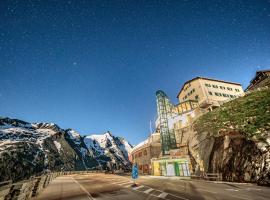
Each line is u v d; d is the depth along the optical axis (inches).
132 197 399.9
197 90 2322.8
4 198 273.0
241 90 2433.6
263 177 615.2
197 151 1187.9
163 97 2119.8
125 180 934.4
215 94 2265.0
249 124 826.2
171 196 397.7
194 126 1380.4
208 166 988.6
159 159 1480.1
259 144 702.5
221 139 943.0
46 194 514.9
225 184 664.4
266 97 907.4
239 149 800.9
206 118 1255.5
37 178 513.3
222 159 877.2
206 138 1099.3
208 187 562.6
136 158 2181.3
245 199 349.1
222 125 998.4
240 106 1013.2
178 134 1845.5
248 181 682.2
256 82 1866.4
